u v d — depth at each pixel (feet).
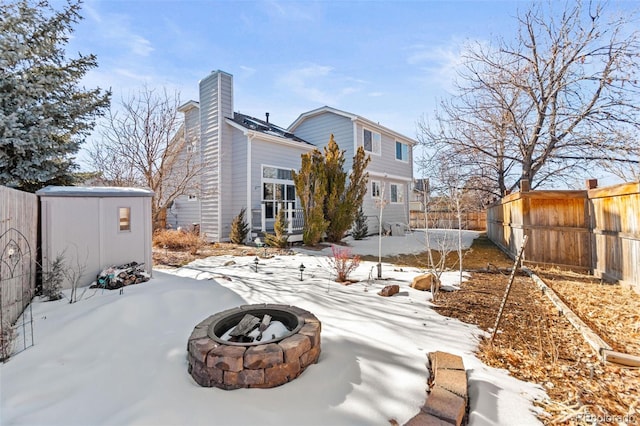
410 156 61.26
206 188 40.70
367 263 25.29
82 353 8.78
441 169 40.06
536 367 8.27
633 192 15.35
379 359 8.46
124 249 16.38
